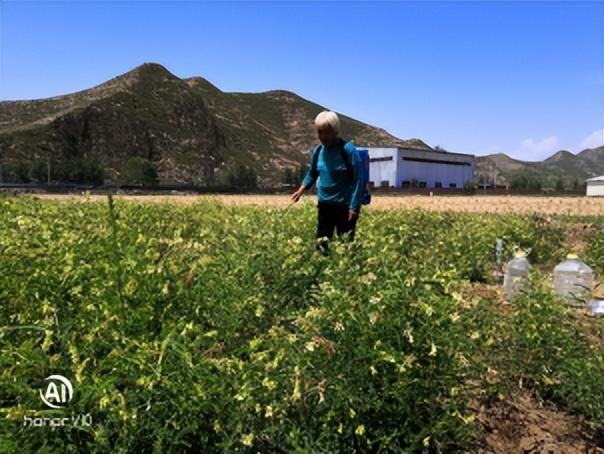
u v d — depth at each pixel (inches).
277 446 121.5
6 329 119.3
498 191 3567.9
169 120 7583.7
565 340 174.1
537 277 199.2
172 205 532.7
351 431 121.6
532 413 163.2
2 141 5625.0
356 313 125.8
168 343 115.1
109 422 107.2
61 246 172.4
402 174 4227.4
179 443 108.7
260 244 179.5
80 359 118.3
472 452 141.7
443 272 142.1
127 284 138.9
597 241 422.0
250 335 157.8
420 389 125.0
